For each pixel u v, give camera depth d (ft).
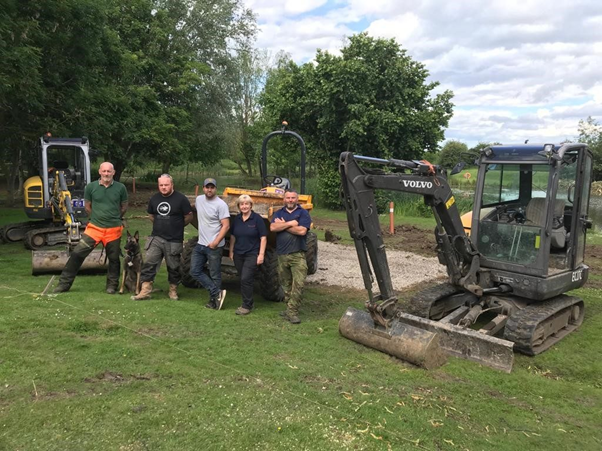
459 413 12.57
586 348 18.01
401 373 14.76
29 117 40.55
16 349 14.30
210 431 10.79
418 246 38.86
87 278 23.79
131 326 17.01
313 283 26.13
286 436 10.79
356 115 61.36
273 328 18.10
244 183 108.78
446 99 65.10
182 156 80.12
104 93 48.34
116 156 65.21
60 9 37.22
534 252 17.88
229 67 85.81
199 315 18.80
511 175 19.61
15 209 54.39
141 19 74.38
